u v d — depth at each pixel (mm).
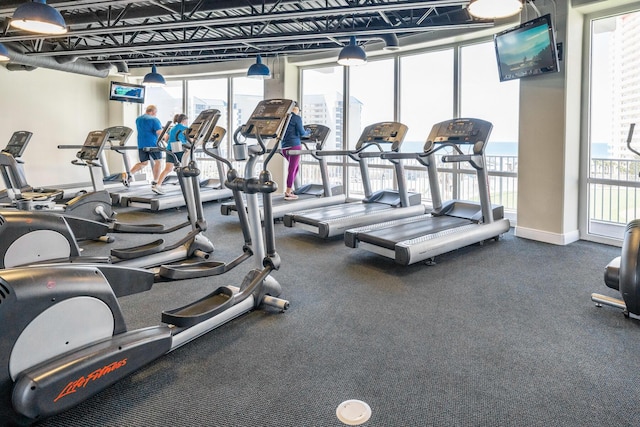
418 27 5648
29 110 8891
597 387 2006
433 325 2721
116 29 5680
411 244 3836
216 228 5766
